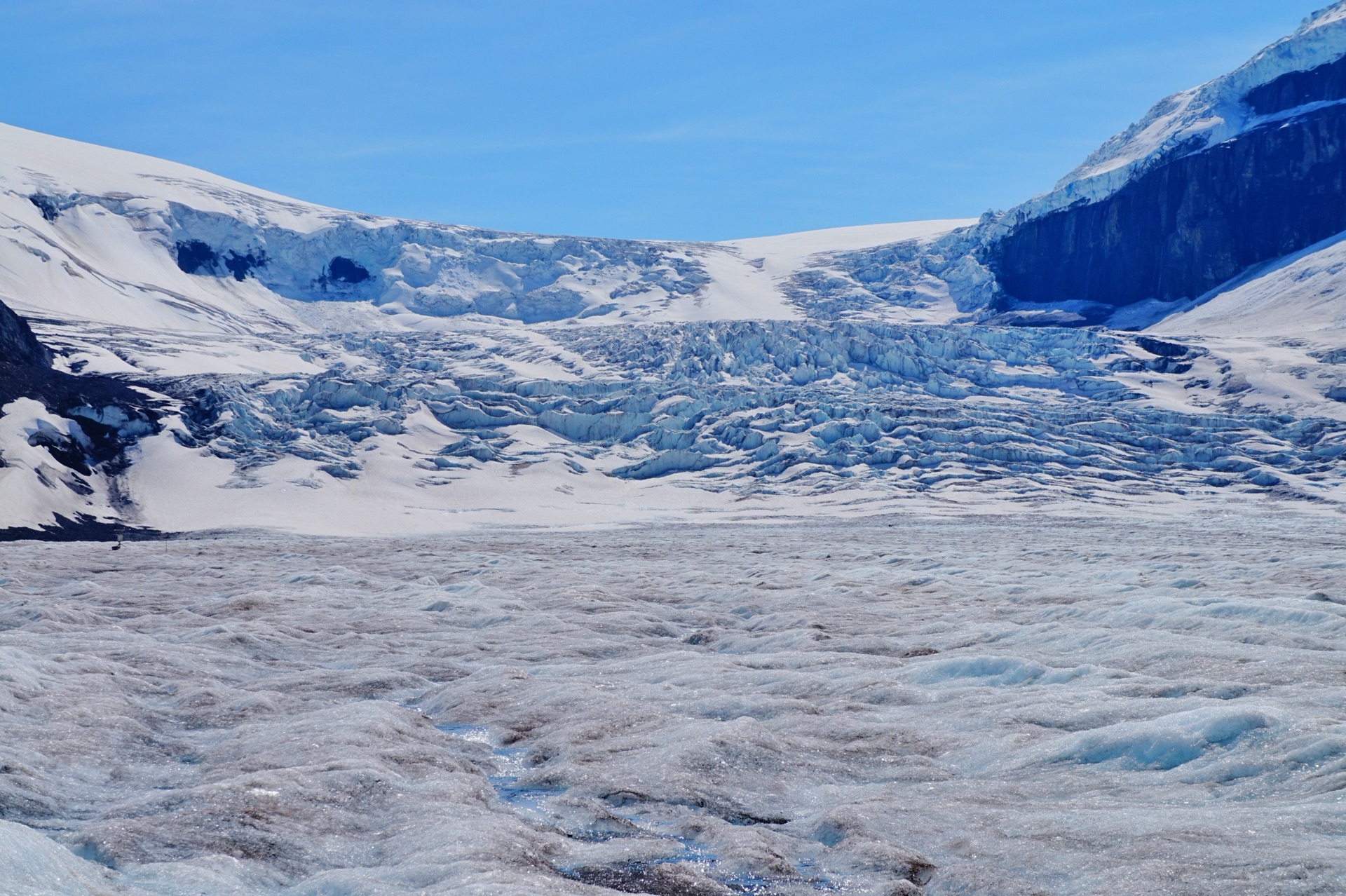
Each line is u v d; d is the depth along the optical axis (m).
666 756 13.73
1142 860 9.45
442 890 9.11
